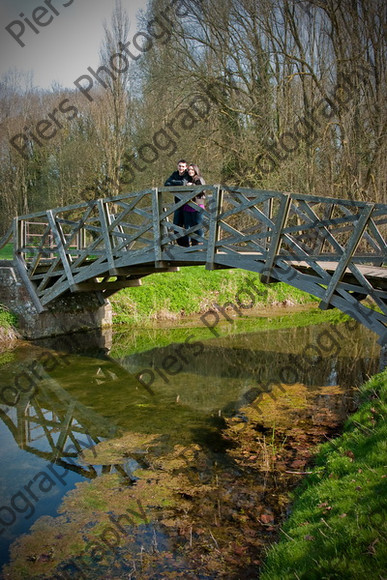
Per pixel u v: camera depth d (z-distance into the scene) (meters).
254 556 3.51
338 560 2.83
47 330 10.70
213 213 7.59
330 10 14.57
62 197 23.66
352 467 3.99
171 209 8.08
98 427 6.01
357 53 14.45
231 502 4.21
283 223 6.87
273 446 5.29
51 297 10.23
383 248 6.07
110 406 6.74
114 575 3.39
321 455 4.73
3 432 5.93
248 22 16.77
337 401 6.68
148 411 6.51
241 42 17.09
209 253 7.70
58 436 5.77
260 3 16.20
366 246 13.90
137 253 8.75
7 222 26.73
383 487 3.43
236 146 17.59
